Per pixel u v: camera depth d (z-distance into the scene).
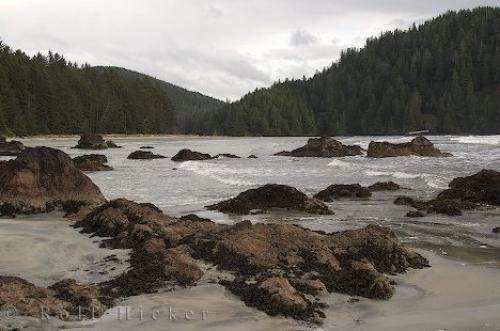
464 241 13.29
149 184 26.50
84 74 119.56
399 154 43.00
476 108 121.56
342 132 145.50
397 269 10.59
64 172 18.08
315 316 7.76
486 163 34.69
